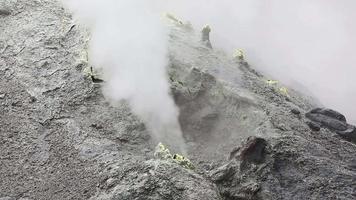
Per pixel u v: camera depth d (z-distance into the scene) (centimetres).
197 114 1135
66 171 939
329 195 864
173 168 888
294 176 906
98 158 964
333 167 938
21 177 928
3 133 1037
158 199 824
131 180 871
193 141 1091
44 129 1058
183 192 843
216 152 1041
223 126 1097
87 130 1055
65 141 1022
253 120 1074
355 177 913
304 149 982
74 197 873
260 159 934
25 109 1114
